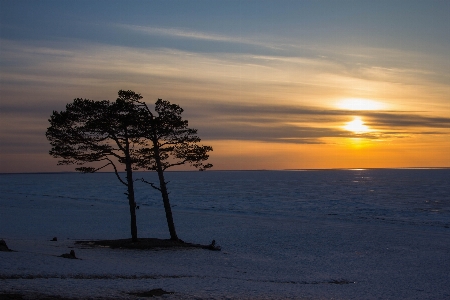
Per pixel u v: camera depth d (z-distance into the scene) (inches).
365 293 767.1
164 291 606.9
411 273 997.8
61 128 1175.6
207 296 596.7
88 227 1882.4
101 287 595.5
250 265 1026.1
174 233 1305.4
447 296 781.3
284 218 2330.2
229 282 727.1
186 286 653.3
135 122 1179.3
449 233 1739.7
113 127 1182.3
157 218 2267.5
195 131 1277.1
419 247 1386.6
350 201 3634.4
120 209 2805.1
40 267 688.4
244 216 2416.3
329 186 6422.2
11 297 510.0
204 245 1300.4
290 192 4970.5
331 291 756.0
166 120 1219.2
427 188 5659.5
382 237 1604.3
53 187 6574.8
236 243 1446.9
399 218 2375.7
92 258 917.2
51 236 1562.5
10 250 840.9
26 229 1766.7
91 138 1183.6
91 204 3230.8
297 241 1496.1
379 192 4877.0
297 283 834.2
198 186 6756.9
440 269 1049.5
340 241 1499.8
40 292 539.2
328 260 1153.4
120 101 1163.9
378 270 1028.5
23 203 3245.6
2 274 622.8
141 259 1002.7
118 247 1178.0
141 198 4025.6
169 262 992.9
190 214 2506.2
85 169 1195.9
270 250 1306.6
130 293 578.6
